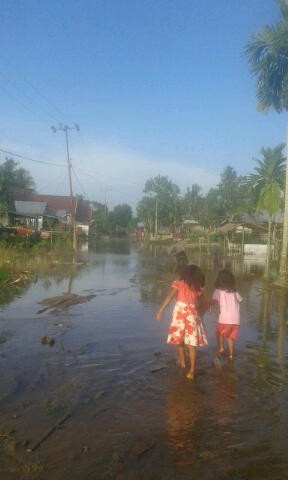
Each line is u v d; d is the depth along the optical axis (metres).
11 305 11.80
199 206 83.44
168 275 20.98
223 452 4.21
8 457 4.04
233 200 64.94
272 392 5.82
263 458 4.12
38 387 5.79
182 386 5.96
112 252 40.78
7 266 20.78
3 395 5.47
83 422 4.79
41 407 5.16
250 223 41.47
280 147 24.47
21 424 4.70
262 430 4.69
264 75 20.84
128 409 5.16
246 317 11.26
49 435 4.47
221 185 67.25
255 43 20.20
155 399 5.49
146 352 7.55
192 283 6.59
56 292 14.55
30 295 13.69
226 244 46.03
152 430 4.63
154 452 4.18
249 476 3.83
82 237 65.88
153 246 55.16
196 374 6.48
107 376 6.29
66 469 3.86
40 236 37.28
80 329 9.18
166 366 6.81
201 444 4.36
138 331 9.10
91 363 6.87
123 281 18.42
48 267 23.00
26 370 6.44
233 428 4.72
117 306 12.16
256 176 24.70
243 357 7.43
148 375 6.38
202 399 5.52
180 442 4.39
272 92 21.36
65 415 4.95
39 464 3.93
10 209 42.47
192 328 6.43
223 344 8.27
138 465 3.95
